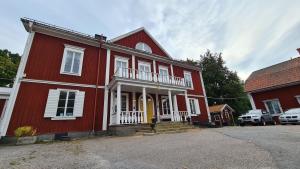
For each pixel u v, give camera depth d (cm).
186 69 1970
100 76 1293
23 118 918
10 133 862
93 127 1125
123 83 1144
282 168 284
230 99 3256
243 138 643
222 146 509
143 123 1115
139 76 1304
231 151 435
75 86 1157
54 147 652
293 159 330
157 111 1490
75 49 1238
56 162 396
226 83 3356
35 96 991
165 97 1616
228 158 370
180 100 1716
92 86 1230
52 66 1105
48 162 397
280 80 1841
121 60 1458
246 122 1559
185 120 1404
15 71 2589
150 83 1263
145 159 401
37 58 1062
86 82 1212
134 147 573
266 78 2023
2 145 779
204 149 479
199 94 1931
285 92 1777
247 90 2109
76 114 1091
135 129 1068
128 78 1158
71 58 1214
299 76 1689
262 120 1507
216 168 308
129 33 1652
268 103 1923
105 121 1188
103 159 416
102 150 546
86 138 998
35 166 364
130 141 729
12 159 436
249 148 457
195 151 460
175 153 448
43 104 1003
